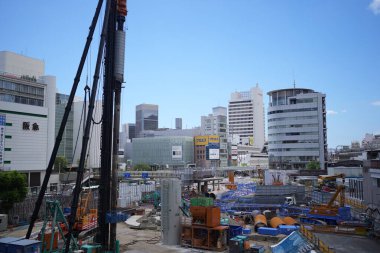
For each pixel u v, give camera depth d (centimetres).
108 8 3372
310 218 5750
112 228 3550
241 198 8450
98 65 3225
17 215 5581
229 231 4078
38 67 13612
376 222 4850
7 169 9594
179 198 4338
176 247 4069
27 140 10469
